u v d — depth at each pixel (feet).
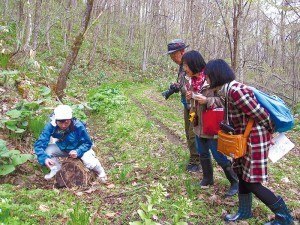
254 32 48.62
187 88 9.34
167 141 14.12
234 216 7.89
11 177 10.09
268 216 8.05
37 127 12.46
